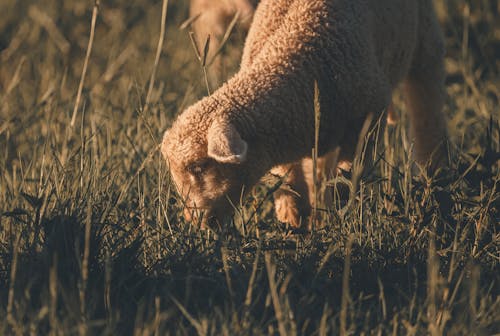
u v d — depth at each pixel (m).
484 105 8.09
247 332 4.49
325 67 5.87
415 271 4.98
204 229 5.71
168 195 5.82
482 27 10.05
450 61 9.48
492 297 5.14
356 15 6.05
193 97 8.08
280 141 5.75
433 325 4.41
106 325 4.71
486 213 5.69
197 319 4.88
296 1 6.10
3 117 7.72
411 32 6.62
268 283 5.19
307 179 6.33
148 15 11.20
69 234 5.31
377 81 6.07
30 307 4.74
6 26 10.98
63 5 11.33
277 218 6.50
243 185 5.66
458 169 6.02
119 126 7.36
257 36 6.16
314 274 5.25
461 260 5.43
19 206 6.17
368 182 5.76
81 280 4.94
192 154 5.49
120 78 9.27
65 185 5.98
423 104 7.08
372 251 5.50
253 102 5.63
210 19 7.90
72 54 10.24
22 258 5.34
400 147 7.25
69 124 6.91
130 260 5.32
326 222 6.06
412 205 5.77
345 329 4.63
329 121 5.91
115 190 6.39
